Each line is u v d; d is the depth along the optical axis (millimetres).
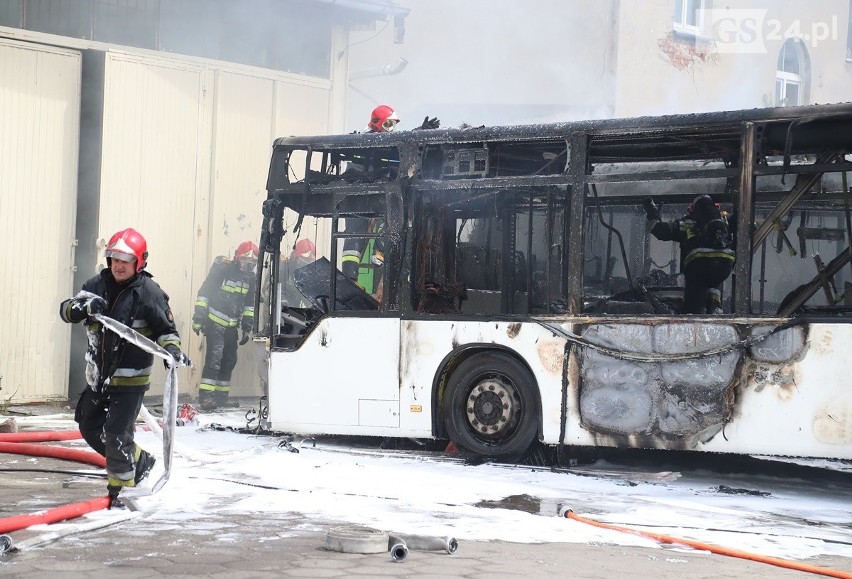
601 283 11328
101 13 14438
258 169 15867
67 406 14055
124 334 6496
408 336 10133
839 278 9477
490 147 10203
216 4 15469
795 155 9211
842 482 9531
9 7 13742
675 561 5867
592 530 6664
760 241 9266
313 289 11023
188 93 15125
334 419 10398
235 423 12305
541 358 9555
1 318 13625
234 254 15633
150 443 10148
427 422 10031
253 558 5441
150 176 14734
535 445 9953
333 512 6934
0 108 13625
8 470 8359
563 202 10961
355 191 10492
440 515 6973
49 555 5375
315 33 16500
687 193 10734
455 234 11086
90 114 14492
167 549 5602
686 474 9750
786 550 6305
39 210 13930
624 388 9219
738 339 8836
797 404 8617
